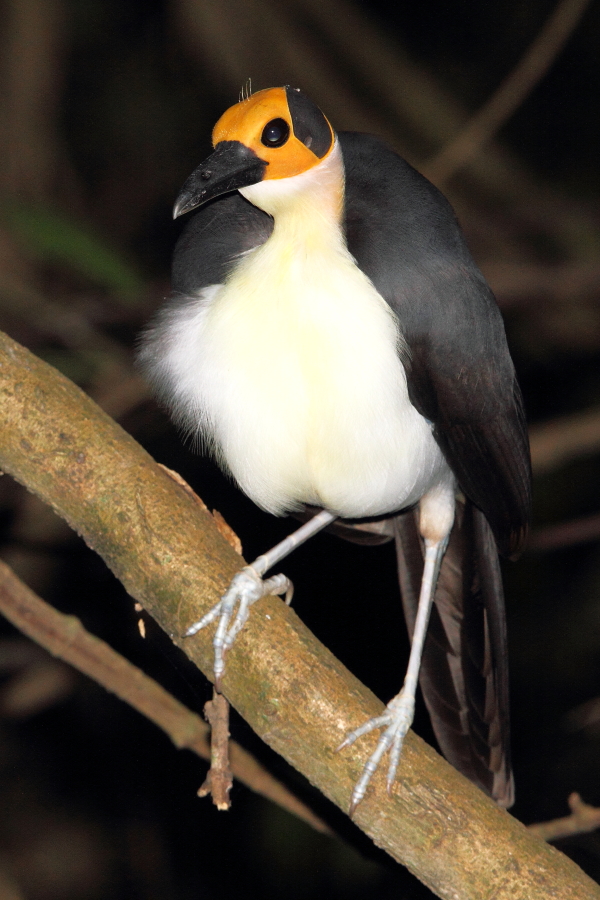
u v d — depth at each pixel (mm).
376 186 7031
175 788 12562
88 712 12586
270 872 12227
